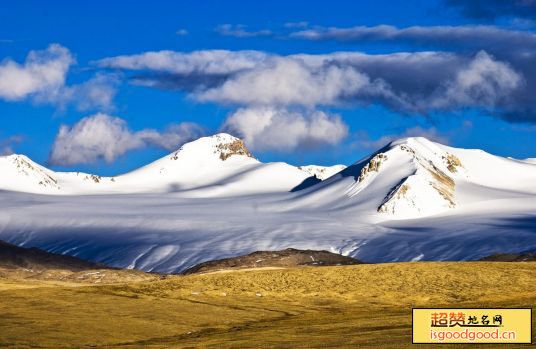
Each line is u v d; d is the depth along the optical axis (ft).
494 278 542.98
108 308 471.62
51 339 388.16
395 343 316.19
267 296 531.50
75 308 469.98
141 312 462.19
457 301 497.05
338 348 314.96
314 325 397.39
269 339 354.54
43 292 524.52
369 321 392.88
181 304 492.13
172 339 395.34
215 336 386.11
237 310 477.77
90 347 376.48
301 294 535.60
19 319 433.89
